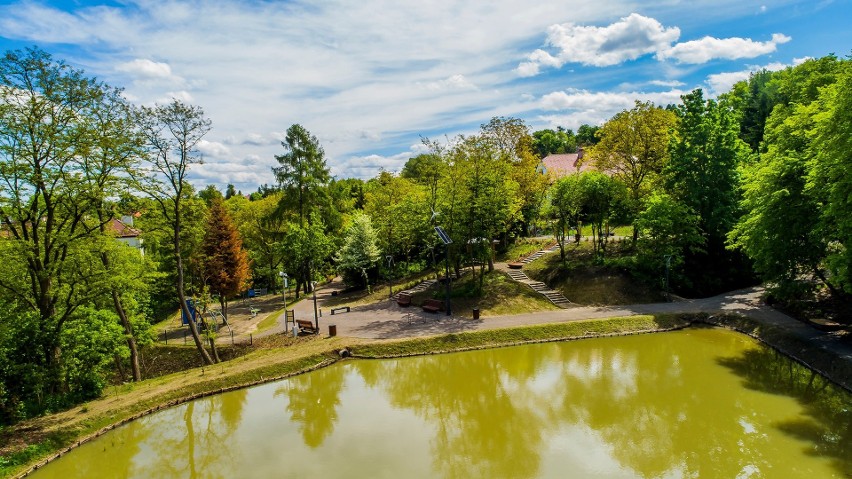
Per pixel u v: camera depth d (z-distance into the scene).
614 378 21.00
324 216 46.59
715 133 31.89
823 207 19.16
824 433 15.27
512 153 41.75
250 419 18.97
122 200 22.83
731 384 19.58
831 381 18.72
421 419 18.33
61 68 18.31
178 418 19.59
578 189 35.12
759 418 16.61
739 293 30.95
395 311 32.50
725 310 27.59
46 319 19.09
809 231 20.89
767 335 23.66
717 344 24.33
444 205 34.12
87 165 20.30
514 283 33.81
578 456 14.88
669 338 25.59
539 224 42.50
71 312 20.42
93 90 19.25
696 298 30.83
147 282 30.47
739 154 33.66
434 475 14.16
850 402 17.19
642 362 22.62
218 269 38.34
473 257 36.12
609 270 33.31
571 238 44.81
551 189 37.38
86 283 20.47
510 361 23.83
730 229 31.50
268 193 76.62
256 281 56.69
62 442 16.81
